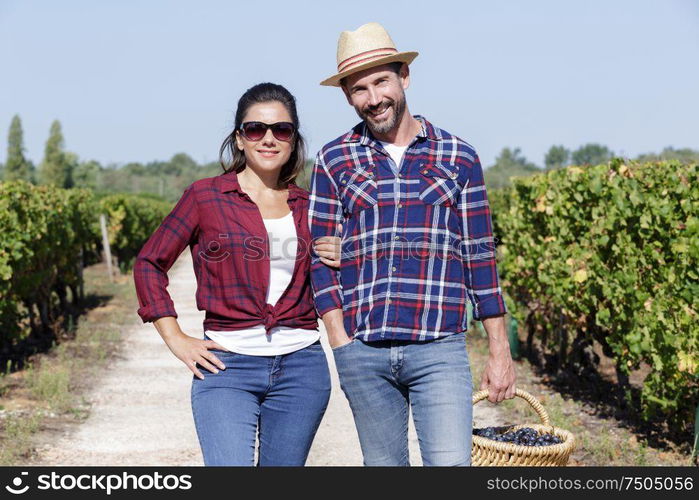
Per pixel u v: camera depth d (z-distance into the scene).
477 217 3.26
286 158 3.29
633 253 6.41
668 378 5.77
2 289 8.48
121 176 119.62
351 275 3.26
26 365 8.77
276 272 3.21
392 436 3.30
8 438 5.91
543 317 8.69
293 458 3.23
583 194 7.63
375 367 3.21
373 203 3.21
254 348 3.14
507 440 4.16
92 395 7.56
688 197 6.04
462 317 3.21
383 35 3.22
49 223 11.41
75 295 14.06
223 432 3.03
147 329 11.69
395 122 3.22
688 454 5.66
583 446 5.91
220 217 3.19
